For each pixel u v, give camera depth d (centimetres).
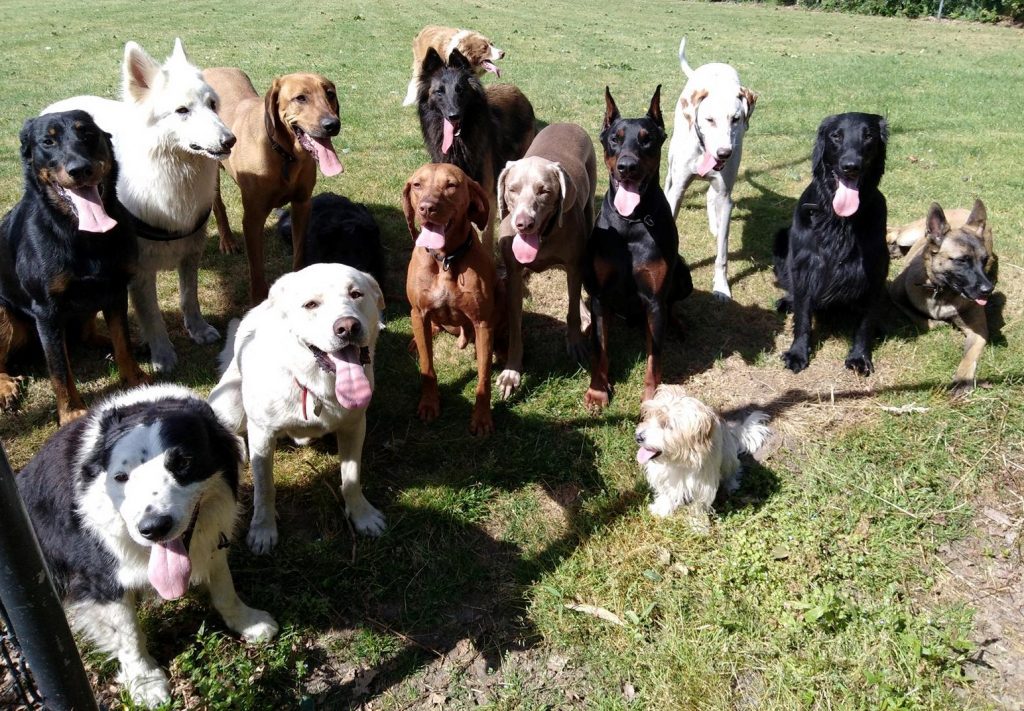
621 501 359
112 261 371
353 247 516
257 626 280
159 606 293
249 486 359
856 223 433
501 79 1205
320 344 274
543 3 2738
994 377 438
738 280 571
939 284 467
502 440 397
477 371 456
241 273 555
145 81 401
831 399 429
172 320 495
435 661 283
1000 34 2116
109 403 275
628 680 276
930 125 971
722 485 366
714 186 536
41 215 351
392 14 2055
